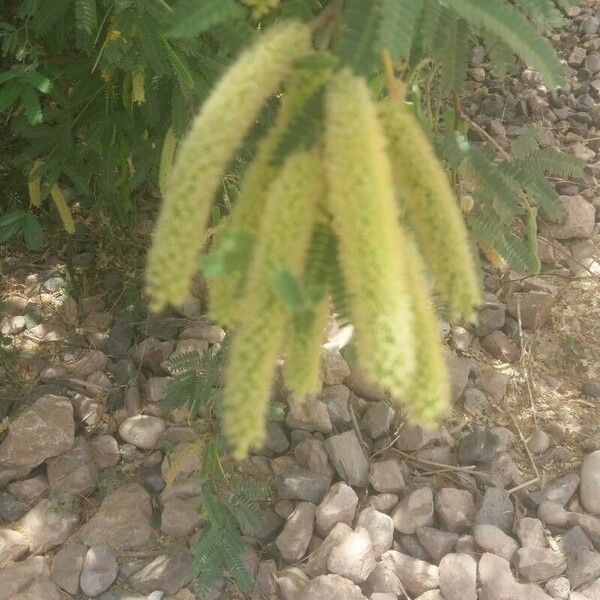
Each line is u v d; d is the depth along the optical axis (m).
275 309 0.91
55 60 3.32
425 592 3.03
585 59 5.91
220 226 2.41
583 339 4.13
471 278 1.01
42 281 4.06
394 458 3.51
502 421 3.72
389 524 3.18
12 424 3.31
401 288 0.87
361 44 0.99
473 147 2.07
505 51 1.80
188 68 2.62
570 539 3.16
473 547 3.17
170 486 3.26
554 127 5.45
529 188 2.30
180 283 0.88
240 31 1.19
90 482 3.30
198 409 3.55
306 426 3.51
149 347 3.77
